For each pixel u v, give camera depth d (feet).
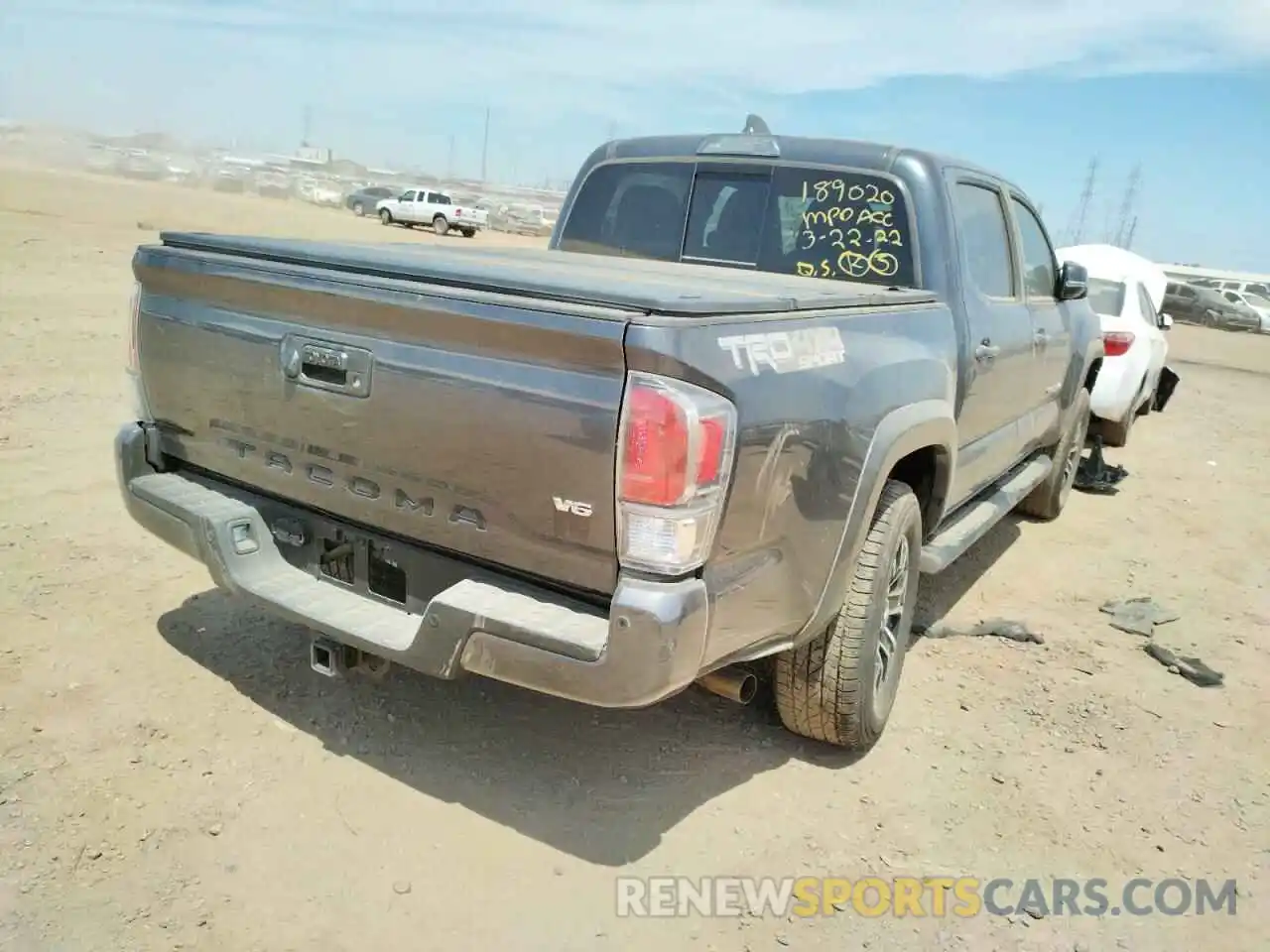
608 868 9.61
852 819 10.79
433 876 9.24
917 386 11.46
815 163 14.34
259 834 9.53
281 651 13.00
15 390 24.30
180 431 11.38
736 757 11.75
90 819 9.44
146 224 70.79
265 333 10.02
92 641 12.72
